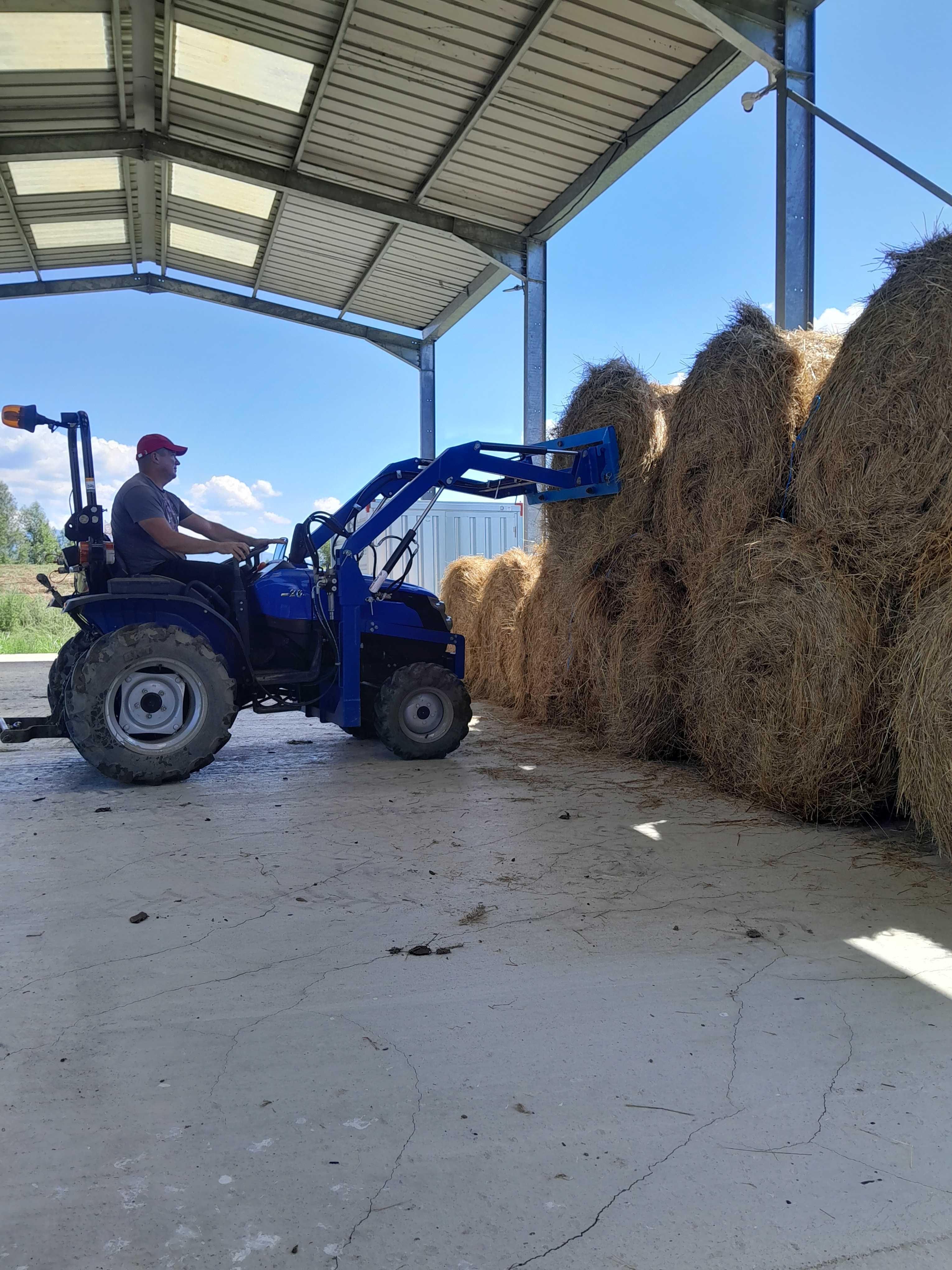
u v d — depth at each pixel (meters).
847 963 2.42
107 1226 1.43
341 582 5.08
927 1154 1.62
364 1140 1.65
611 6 6.30
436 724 5.37
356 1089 1.81
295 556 5.48
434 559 12.16
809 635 3.75
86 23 7.44
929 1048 1.98
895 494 3.43
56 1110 1.74
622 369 5.61
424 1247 1.39
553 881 3.10
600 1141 1.65
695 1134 1.67
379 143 8.57
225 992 2.24
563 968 2.39
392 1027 2.07
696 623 4.58
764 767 4.02
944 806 2.98
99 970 2.37
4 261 11.95
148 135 9.06
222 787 4.58
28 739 4.87
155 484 4.98
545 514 6.43
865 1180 1.55
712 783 4.53
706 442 4.62
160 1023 2.09
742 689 4.22
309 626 5.22
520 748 5.70
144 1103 1.76
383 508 5.20
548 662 6.46
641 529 5.46
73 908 2.82
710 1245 1.39
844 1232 1.42
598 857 3.37
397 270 11.42
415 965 2.41
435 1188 1.52
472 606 8.38
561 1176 1.55
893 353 3.43
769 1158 1.60
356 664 5.09
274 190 9.43
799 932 2.64
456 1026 2.08
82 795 4.39
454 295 12.06
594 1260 1.36
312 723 7.01
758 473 4.27
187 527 5.32
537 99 7.53
